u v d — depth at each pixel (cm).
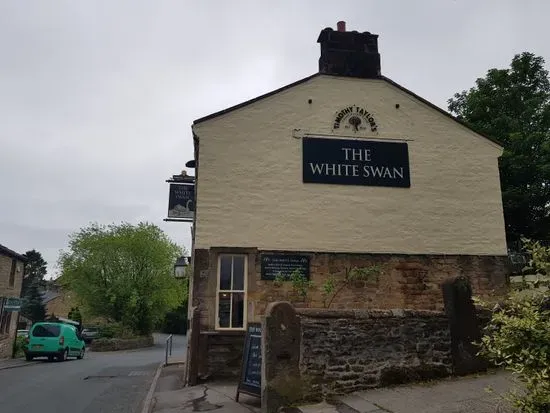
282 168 1279
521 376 490
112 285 3756
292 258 1233
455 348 901
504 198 1848
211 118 1276
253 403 885
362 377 829
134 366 1892
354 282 1246
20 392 1175
